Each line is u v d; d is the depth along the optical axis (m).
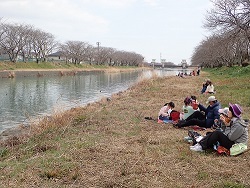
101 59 109.75
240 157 6.48
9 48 67.06
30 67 67.31
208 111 9.45
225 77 33.03
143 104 14.97
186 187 4.98
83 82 42.47
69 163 6.11
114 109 13.52
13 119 15.52
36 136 9.03
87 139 8.11
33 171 5.75
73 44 94.88
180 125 9.52
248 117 10.76
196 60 95.25
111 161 6.23
